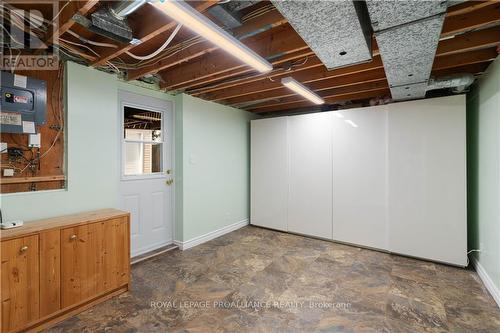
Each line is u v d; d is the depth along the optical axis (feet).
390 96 12.14
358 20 5.33
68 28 6.38
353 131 12.85
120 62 9.24
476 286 8.80
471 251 10.43
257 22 6.49
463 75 9.14
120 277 8.18
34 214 7.55
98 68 9.04
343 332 6.49
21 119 6.97
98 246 7.63
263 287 8.72
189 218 12.53
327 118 13.65
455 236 10.38
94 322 6.84
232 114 15.52
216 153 14.21
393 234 11.68
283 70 9.14
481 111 9.62
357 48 6.52
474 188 10.43
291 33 7.42
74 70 8.40
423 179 11.01
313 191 14.14
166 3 4.78
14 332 6.04
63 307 6.86
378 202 12.20
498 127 8.02
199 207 13.10
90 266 7.44
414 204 11.20
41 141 7.77
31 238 6.31
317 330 6.57
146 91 11.23
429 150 10.87
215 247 12.59
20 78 6.95
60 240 6.83
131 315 7.15
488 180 8.88
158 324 6.77
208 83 11.39
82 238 7.28
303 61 8.64
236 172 15.87
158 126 11.95
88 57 8.25
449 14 5.75
